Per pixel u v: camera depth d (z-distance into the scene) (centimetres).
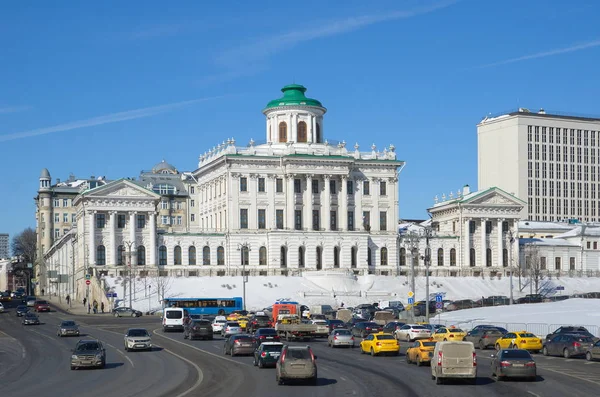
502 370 5753
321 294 16438
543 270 19900
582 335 7675
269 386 5647
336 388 5509
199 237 18138
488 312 12725
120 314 14712
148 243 17738
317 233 18312
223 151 18425
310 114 19412
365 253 18612
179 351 8506
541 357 7688
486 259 19788
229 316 12288
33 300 17625
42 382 6219
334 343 8906
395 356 7894
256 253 18188
